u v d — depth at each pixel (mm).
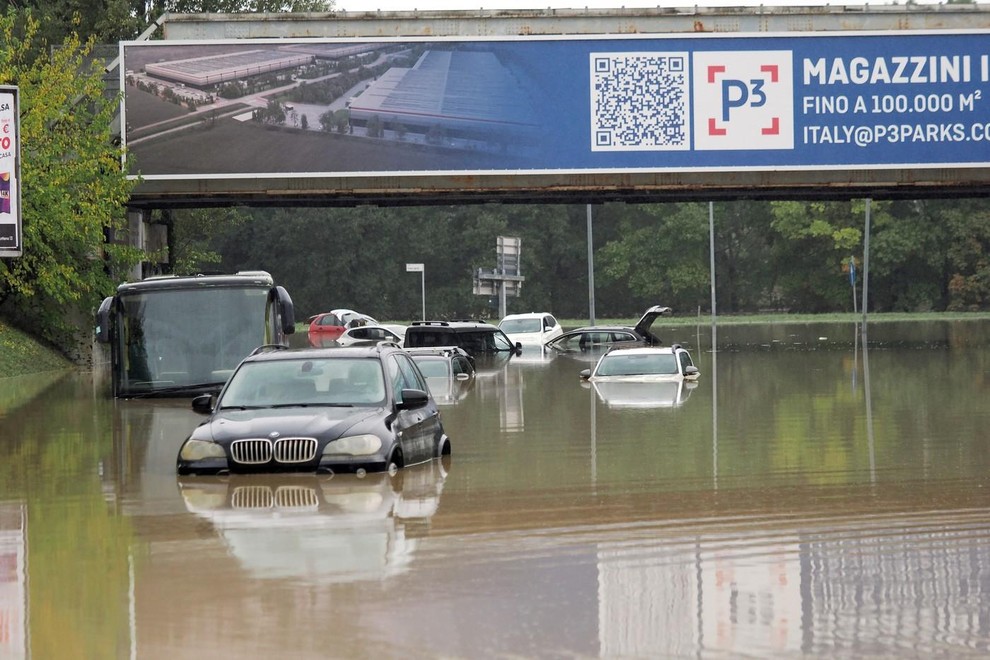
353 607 12008
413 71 57844
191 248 100000
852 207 149000
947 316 136250
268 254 155375
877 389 39812
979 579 13141
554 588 12750
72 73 57031
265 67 57938
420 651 10523
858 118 57844
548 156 57844
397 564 13875
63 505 18672
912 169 58656
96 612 11977
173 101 58031
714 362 56875
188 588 12891
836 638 10945
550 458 23453
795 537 15406
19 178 38438
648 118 57688
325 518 16844
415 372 24609
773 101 57688
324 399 22359
